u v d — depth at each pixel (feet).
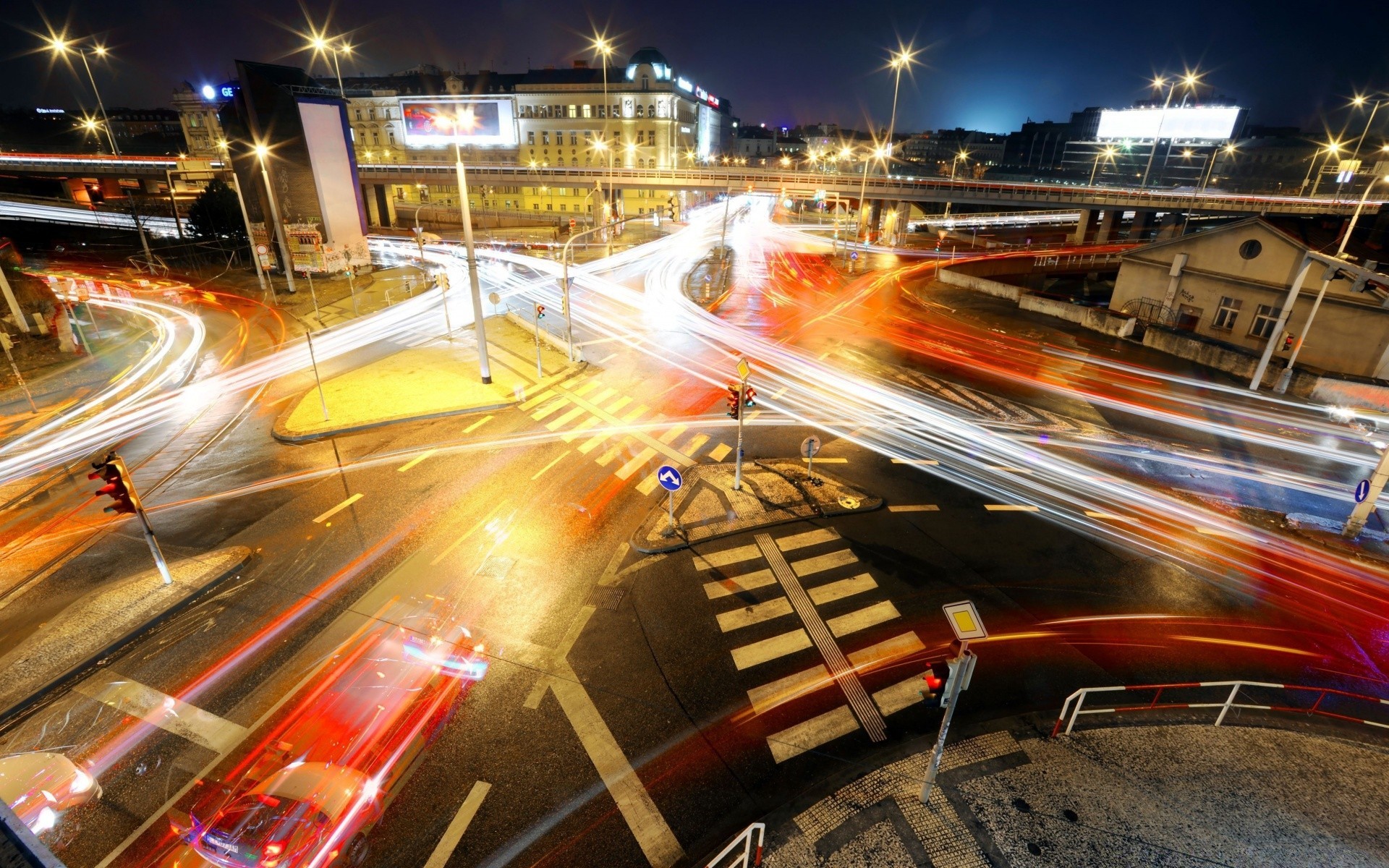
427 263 181.16
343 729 31.58
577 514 52.39
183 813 28.30
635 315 122.93
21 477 60.29
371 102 300.40
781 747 32.07
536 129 286.46
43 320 109.70
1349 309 85.30
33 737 32.01
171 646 38.11
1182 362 98.27
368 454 63.05
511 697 34.71
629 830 28.02
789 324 118.62
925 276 170.40
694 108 319.06
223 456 62.95
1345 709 35.12
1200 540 50.88
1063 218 353.72
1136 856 26.86
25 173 240.73
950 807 28.94
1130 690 35.86
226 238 181.98
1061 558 47.80
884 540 49.39
